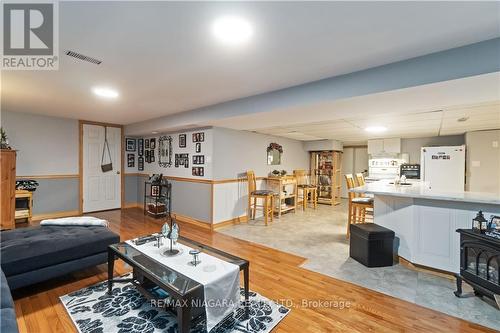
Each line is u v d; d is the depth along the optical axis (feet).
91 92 9.95
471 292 7.50
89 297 7.04
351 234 10.34
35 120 15.20
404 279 8.41
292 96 9.04
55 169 16.10
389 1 4.28
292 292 7.53
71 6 4.49
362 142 25.43
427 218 8.97
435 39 5.66
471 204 8.11
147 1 4.30
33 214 15.20
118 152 19.47
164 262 6.25
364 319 6.24
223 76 8.06
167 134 17.92
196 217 15.62
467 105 9.14
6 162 12.06
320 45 5.96
